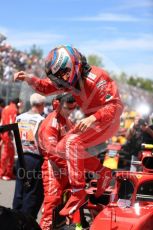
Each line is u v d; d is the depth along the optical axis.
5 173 10.90
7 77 18.17
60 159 5.03
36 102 6.17
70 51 4.34
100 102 4.43
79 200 4.50
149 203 4.87
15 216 3.88
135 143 10.18
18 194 6.21
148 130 8.68
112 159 10.53
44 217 5.09
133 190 4.97
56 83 4.48
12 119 10.04
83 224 4.89
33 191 6.00
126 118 13.34
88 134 4.45
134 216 4.38
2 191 9.44
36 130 5.62
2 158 10.82
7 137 10.66
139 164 5.61
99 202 5.15
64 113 5.11
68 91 4.55
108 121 4.38
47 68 4.45
